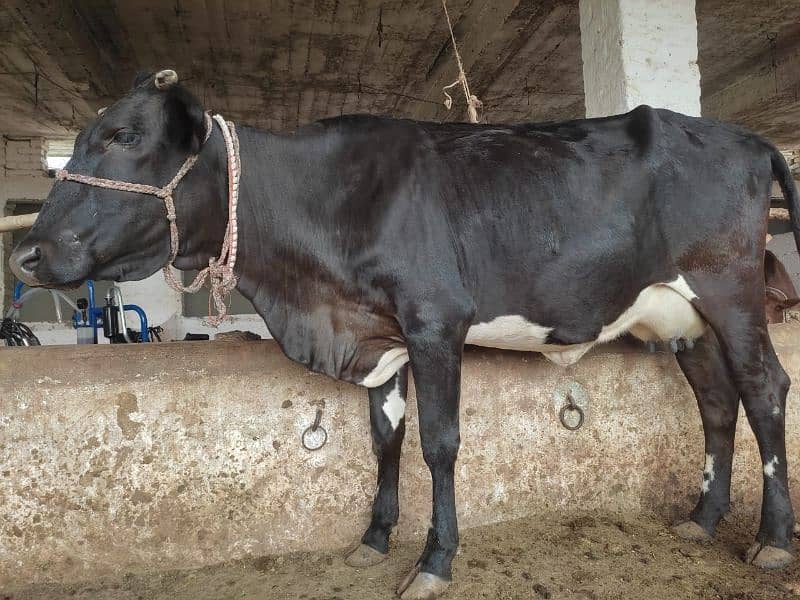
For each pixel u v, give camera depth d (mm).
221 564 2400
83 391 2311
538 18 5895
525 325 2264
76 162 1896
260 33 6105
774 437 2373
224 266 2117
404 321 2068
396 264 2055
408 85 7531
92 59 6090
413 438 2617
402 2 5547
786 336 3014
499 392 2723
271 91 7664
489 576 2248
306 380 2510
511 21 5965
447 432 2057
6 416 2254
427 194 2119
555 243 2205
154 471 2361
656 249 2342
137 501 2344
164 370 2385
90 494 2307
